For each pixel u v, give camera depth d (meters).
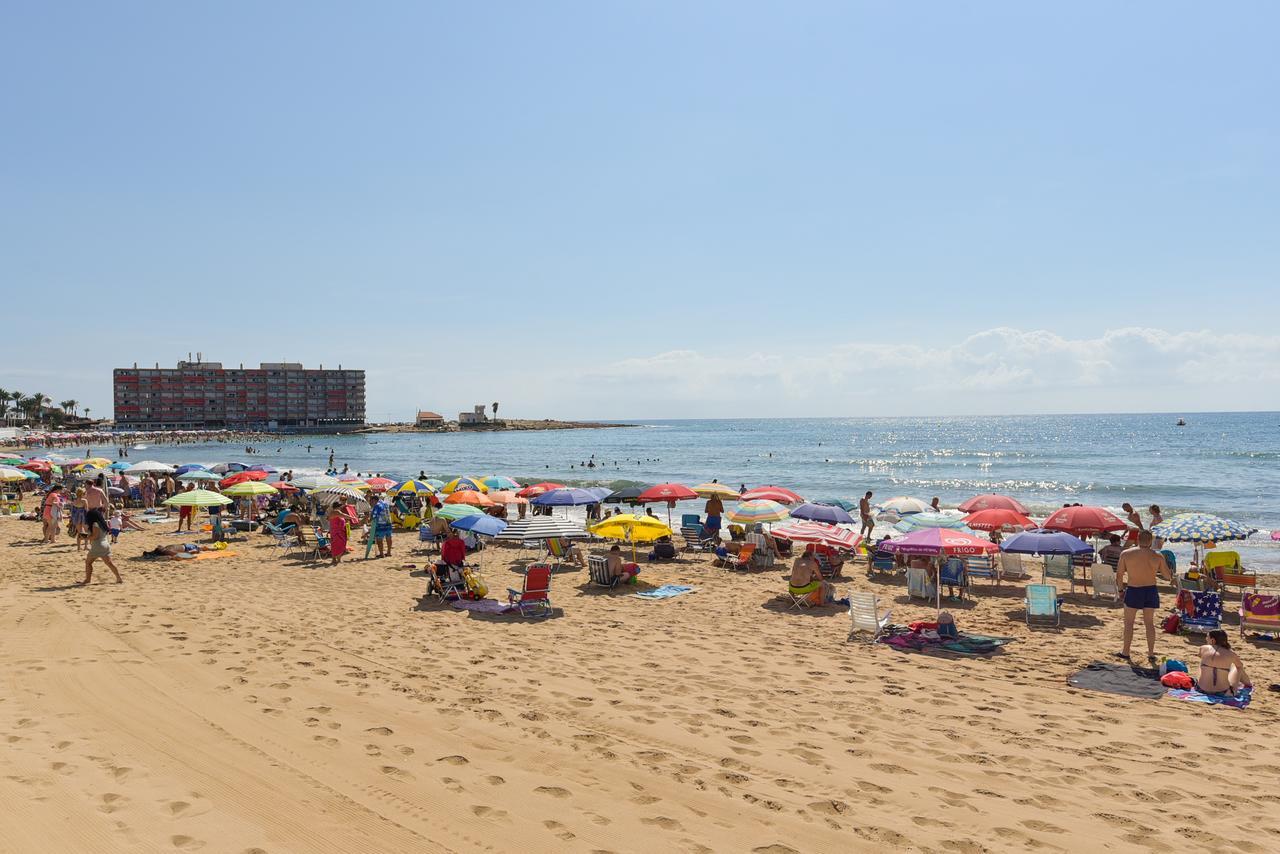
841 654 9.12
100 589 12.28
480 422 196.38
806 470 57.03
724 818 4.70
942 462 63.09
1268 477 43.53
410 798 4.82
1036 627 10.78
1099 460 60.78
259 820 4.42
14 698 6.41
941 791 5.24
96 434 128.12
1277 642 9.93
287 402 169.38
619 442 120.75
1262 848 4.51
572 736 6.12
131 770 5.04
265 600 11.75
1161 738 6.41
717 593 13.00
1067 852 4.41
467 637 9.66
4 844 3.98
